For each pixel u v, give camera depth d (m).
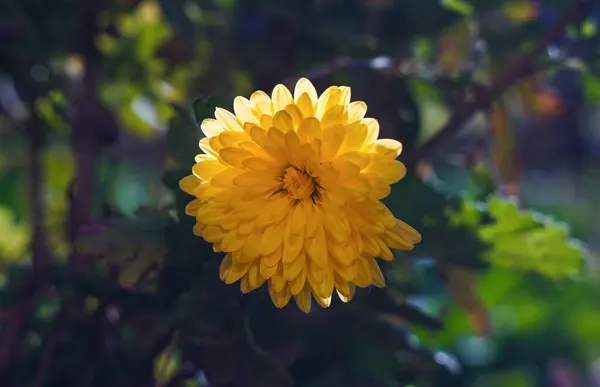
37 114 0.40
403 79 0.38
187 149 0.31
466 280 0.38
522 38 0.39
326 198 0.26
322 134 0.25
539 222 0.33
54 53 0.40
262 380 0.30
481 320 0.38
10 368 0.35
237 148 0.26
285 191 0.27
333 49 0.39
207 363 0.31
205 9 0.40
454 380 0.39
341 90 0.26
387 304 0.32
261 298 0.30
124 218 0.32
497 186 0.40
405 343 0.33
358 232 0.26
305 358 0.34
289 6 0.39
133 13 0.42
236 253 0.27
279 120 0.25
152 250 0.30
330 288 0.26
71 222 0.37
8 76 0.40
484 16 0.39
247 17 0.40
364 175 0.26
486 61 0.41
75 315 0.34
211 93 0.40
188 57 0.42
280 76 0.40
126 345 0.34
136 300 0.32
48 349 0.33
